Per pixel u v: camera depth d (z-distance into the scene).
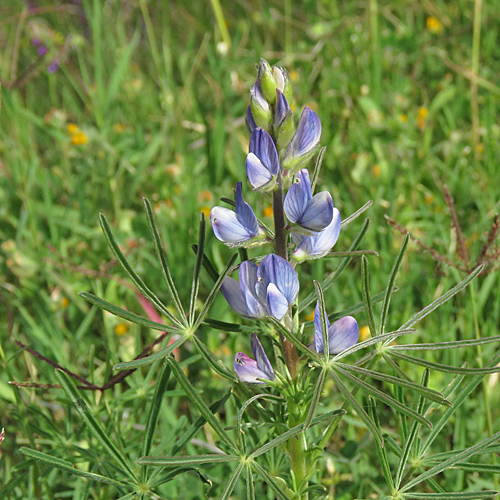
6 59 8.10
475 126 6.54
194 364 4.66
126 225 6.06
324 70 7.80
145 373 4.48
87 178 6.64
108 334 4.71
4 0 10.02
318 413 4.00
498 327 4.84
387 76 7.95
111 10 9.74
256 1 9.64
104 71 8.84
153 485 2.93
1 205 6.34
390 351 2.79
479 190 5.89
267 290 2.56
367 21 8.31
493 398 4.23
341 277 5.25
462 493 2.81
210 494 3.76
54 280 5.36
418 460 3.06
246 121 2.72
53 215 6.07
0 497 3.59
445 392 3.18
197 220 5.62
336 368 2.57
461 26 8.35
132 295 5.18
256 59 8.11
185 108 7.59
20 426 3.99
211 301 2.72
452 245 5.10
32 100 8.34
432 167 6.33
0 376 4.46
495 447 2.91
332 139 6.73
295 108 7.34
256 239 2.66
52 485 3.80
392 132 6.66
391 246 5.48
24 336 5.08
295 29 9.19
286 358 2.76
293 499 2.88
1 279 5.66
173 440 3.56
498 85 7.39
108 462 3.53
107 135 6.89
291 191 2.55
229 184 6.48
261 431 3.70
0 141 7.24
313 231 2.57
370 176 6.09
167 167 6.63
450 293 2.91
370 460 4.11
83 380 3.70
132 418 3.92
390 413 4.39
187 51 8.28
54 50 8.15
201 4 9.67
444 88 7.46
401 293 5.00
